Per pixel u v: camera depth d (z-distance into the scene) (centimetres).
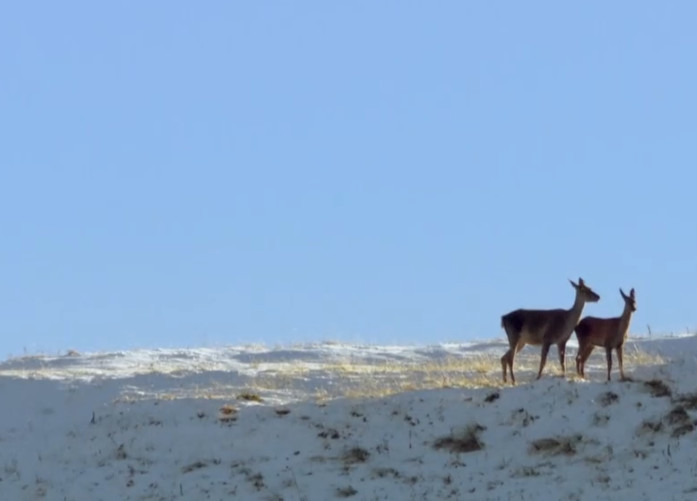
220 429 9206
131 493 8381
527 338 9962
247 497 8206
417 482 8275
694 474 7994
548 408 9038
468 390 9550
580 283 9862
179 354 12519
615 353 11494
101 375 10975
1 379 10850
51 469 8819
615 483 8012
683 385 9212
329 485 8288
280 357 12431
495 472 8344
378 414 9281
